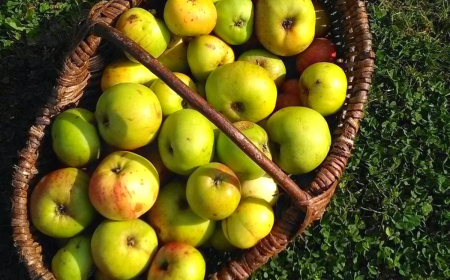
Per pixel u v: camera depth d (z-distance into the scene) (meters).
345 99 0.70
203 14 0.66
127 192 0.59
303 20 0.69
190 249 0.62
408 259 0.76
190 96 0.56
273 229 0.64
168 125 0.63
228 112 0.67
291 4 0.68
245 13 0.69
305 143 0.64
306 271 0.76
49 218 0.62
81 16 0.84
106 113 0.62
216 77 0.66
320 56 0.72
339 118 0.69
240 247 0.64
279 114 0.66
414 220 0.78
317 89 0.67
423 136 0.82
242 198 0.65
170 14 0.66
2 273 0.76
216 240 0.66
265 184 0.66
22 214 0.63
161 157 0.64
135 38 0.66
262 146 0.64
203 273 0.62
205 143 0.62
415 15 0.90
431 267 0.76
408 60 0.87
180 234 0.63
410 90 0.85
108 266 0.61
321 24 0.75
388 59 0.87
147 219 0.65
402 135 0.83
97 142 0.65
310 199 0.59
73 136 0.63
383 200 0.79
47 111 0.64
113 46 0.70
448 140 0.82
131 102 0.61
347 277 0.76
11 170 0.80
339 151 0.66
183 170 0.63
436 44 0.88
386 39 0.88
